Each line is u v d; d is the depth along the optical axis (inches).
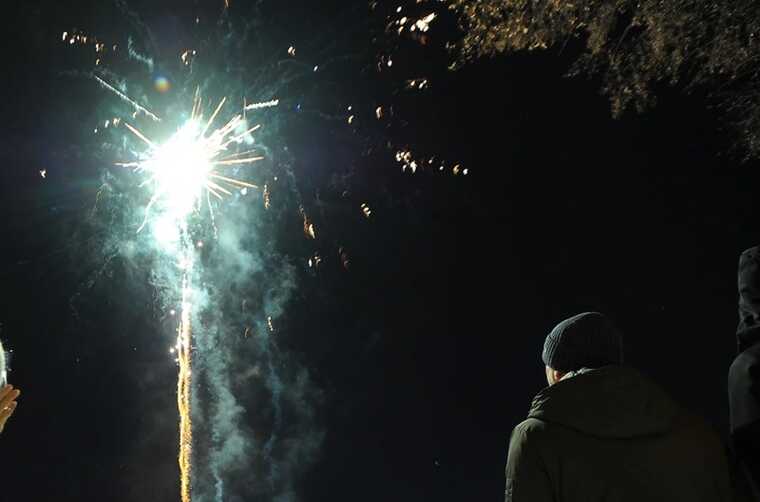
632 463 69.9
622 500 69.1
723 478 72.6
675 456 70.7
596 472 70.0
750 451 75.7
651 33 204.7
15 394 80.9
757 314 83.6
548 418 73.3
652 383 75.4
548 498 71.4
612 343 79.7
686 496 69.9
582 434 71.5
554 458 71.4
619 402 72.3
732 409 79.4
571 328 80.0
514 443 74.7
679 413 74.4
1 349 83.5
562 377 80.4
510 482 73.6
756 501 74.0
